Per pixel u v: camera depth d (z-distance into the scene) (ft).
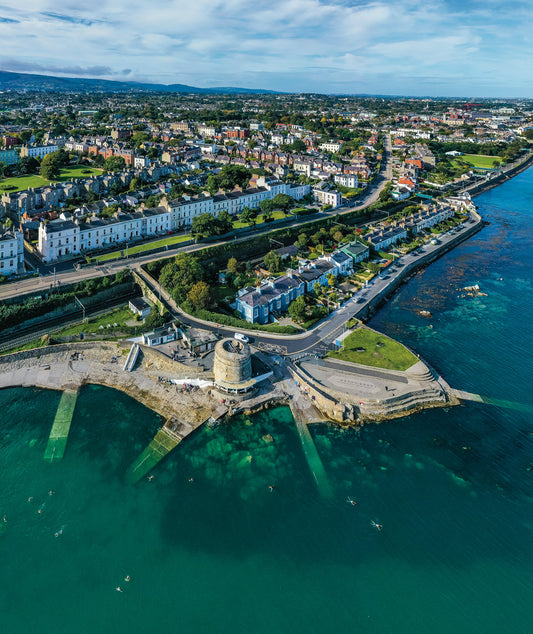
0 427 428.15
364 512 353.92
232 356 450.71
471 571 313.53
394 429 436.76
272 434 428.97
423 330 612.70
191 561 317.22
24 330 572.51
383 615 286.25
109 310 631.15
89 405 459.73
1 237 640.58
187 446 412.36
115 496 364.38
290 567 314.14
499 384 503.20
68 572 309.01
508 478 385.91
